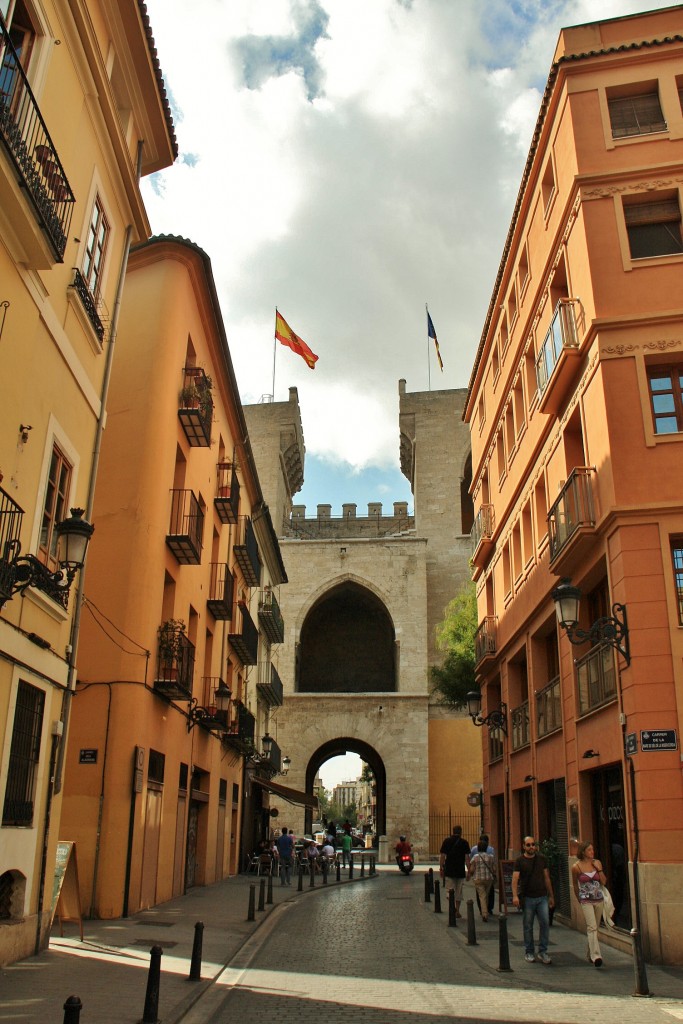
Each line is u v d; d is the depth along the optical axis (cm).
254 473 3250
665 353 1456
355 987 1021
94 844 1590
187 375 2047
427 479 5541
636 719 1280
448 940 1478
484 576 2838
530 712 2084
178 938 1343
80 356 1250
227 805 2872
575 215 1622
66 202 1073
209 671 2491
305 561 5178
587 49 1702
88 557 1772
